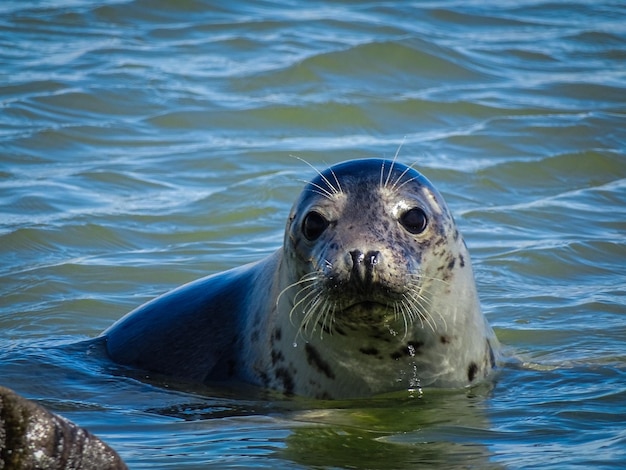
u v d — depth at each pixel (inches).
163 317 1376.7
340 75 2787.9
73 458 772.6
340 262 1055.6
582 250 1772.9
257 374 1243.2
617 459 973.2
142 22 3228.3
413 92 2696.9
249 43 3009.4
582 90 2723.9
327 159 2260.1
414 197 1123.9
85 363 1344.7
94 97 2593.5
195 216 1959.9
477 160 2247.8
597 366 1291.8
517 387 1216.8
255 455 1007.6
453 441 1046.4
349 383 1184.2
